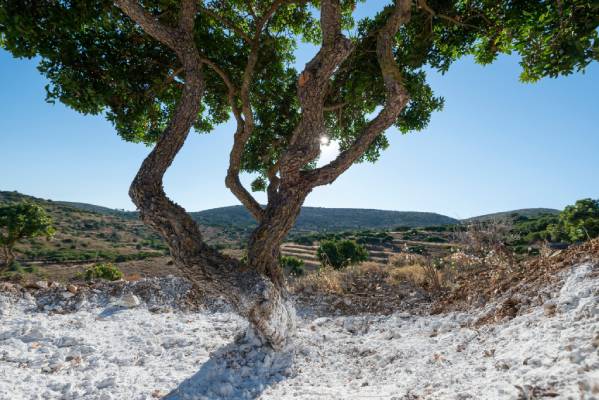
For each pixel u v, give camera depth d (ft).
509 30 15.85
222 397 10.41
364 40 19.65
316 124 13.94
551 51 11.92
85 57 16.63
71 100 15.87
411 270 27.61
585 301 9.83
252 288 12.67
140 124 21.16
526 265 19.97
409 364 11.75
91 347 14.52
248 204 18.15
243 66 21.22
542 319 10.94
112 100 18.33
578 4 11.63
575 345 7.60
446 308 19.95
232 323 19.25
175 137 13.47
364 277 28.09
